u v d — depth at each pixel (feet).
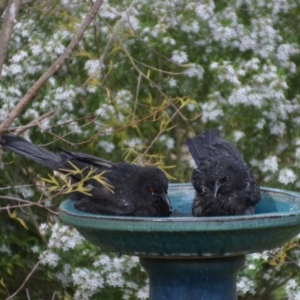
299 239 36.73
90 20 27.14
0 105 38.75
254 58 36.99
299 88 38.01
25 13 39.50
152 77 36.14
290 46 38.01
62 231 36.27
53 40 37.55
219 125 36.17
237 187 28.66
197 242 22.66
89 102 36.19
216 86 36.37
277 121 36.73
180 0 37.45
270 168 36.60
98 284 36.29
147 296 36.27
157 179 27.37
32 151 28.32
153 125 35.96
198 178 29.17
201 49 36.65
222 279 25.66
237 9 37.65
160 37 36.50
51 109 36.73
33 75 37.83
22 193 37.58
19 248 38.63
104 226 22.98
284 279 37.27
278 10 38.45
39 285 38.73
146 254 23.58
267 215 22.48
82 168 27.76
